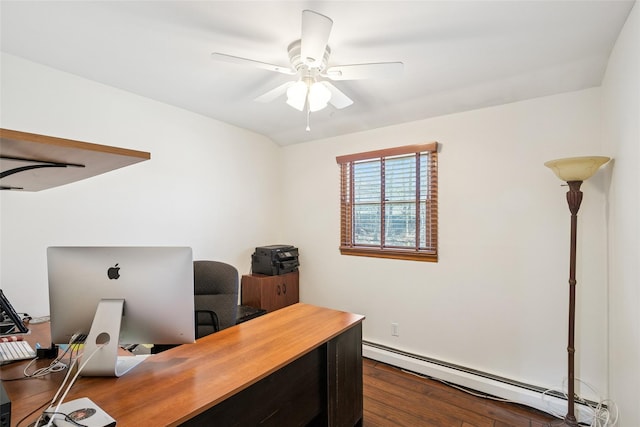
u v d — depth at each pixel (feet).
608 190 6.49
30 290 6.89
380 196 10.55
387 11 5.00
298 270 12.60
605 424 6.35
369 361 10.26
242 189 11.69
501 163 8.24
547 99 7.60
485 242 8.48
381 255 10.41
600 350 6.89
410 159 9.92
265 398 4.47
